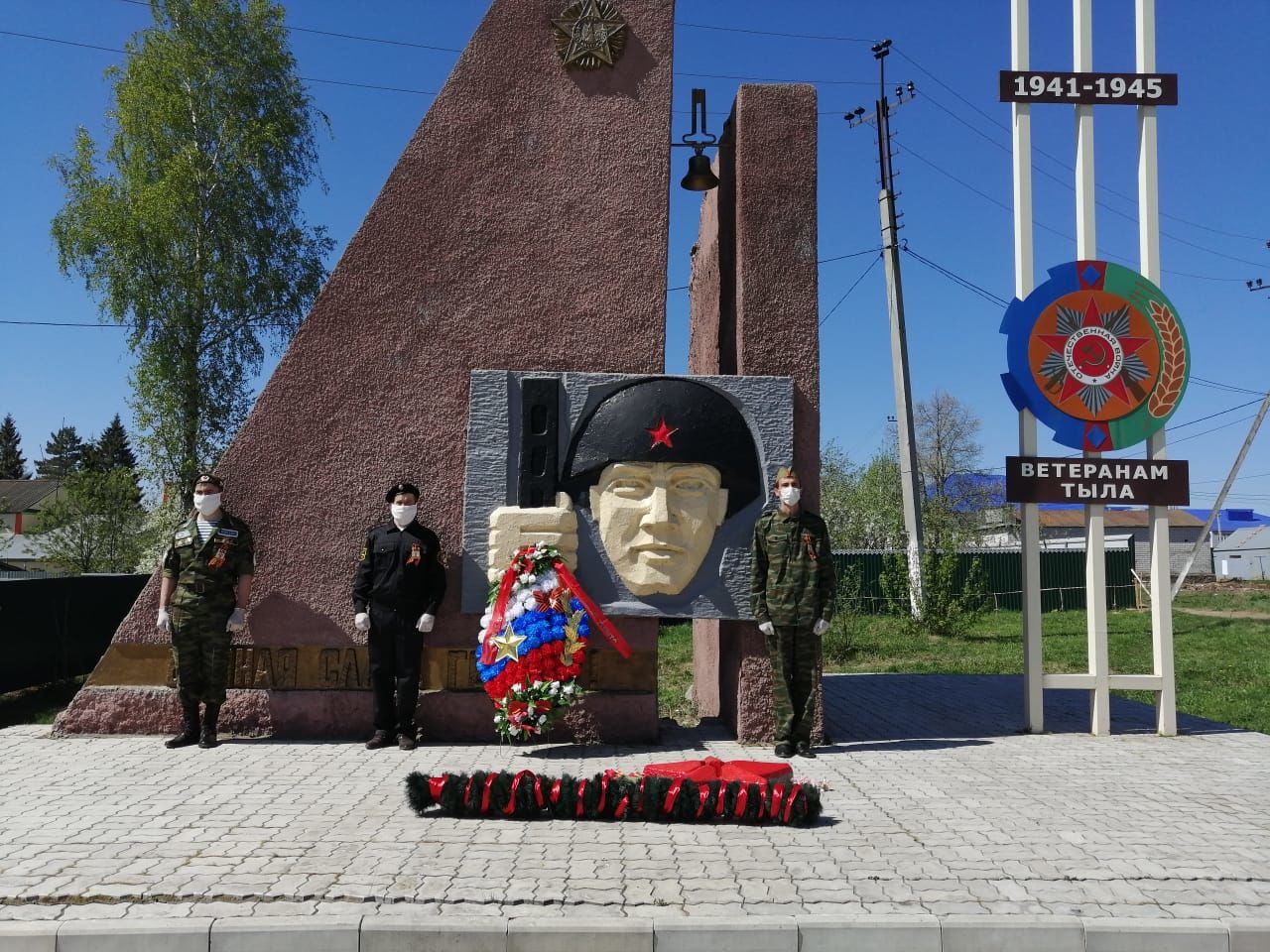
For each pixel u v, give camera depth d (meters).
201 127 23.77
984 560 27.72
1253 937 3.82
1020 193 8.02
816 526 7.05
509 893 4.01
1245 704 10.32
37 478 70.50
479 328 7.44
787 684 6.92
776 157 7.54
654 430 7.16
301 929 3.70
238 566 7.03
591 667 7.21
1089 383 7.89
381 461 7.33
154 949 3.67
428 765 6.37
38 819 5.04
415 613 6.90
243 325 23.66
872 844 4.76
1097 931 3.79
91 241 22.55
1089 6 8.07
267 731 7.16
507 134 7.58
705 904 3.94
